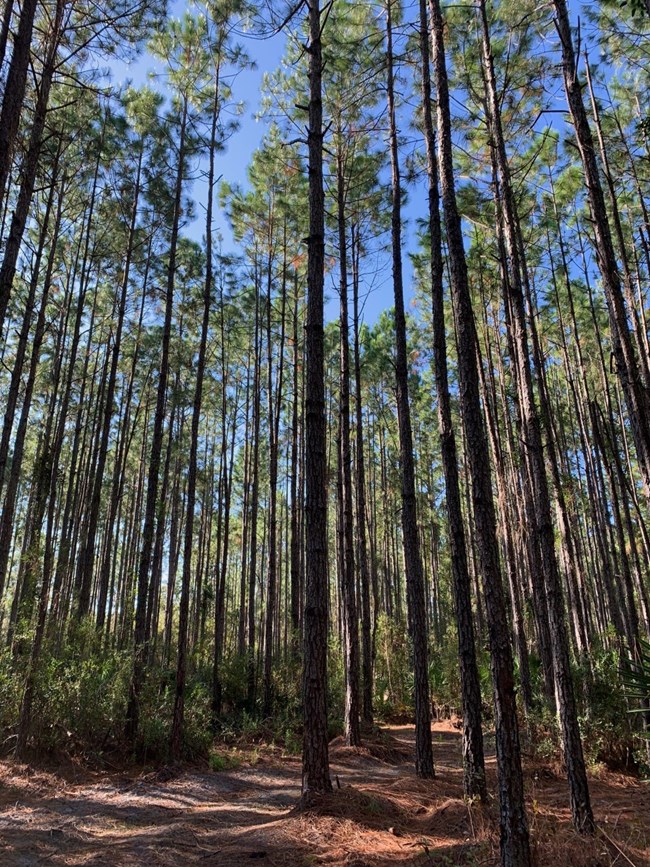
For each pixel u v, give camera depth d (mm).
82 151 12469
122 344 19469
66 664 9828
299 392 20688
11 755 8109
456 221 4969
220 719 12594
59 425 14539
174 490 22109
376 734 12266
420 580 8984
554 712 10188
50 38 6941
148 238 15406
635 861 4277
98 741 8930
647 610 11930
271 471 14680
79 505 20406
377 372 23594
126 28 7727
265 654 13406
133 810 6836
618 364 6336
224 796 7738
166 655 17812
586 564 22641
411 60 10000
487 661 14898
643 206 11195
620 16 8281
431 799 7062
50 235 15070
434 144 8461
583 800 5230
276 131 15242
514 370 10781
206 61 11602
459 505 7914
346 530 11891
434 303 8445
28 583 9641
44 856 5195
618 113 12203
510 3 9156
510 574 13477
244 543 20297
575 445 21641
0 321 5215
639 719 9367
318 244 7309
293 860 4895
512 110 10164
